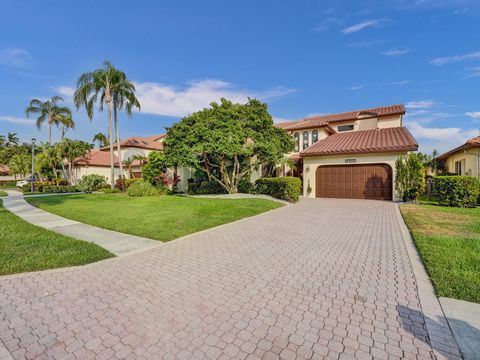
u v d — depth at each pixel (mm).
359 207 12148
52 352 2396
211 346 2465
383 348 2432
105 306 3215
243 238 6523
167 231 7062
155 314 3031
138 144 33844
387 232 7148
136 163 32844
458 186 11789
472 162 15500
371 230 7398
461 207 11648
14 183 43281
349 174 16594
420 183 13703
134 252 5359
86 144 31344
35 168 31016
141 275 4188
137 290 3652
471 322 2822
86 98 24250
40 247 5488
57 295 3496
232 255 5191
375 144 16156
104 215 9602
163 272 4312
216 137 14742
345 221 8750
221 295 3500
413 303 3260
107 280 3988
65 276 4121
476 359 2271
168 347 2455
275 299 3383
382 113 23641
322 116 28547
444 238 6148
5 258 4781
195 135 15375
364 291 3607
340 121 24328
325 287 3738
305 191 17969
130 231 7098
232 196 16344
